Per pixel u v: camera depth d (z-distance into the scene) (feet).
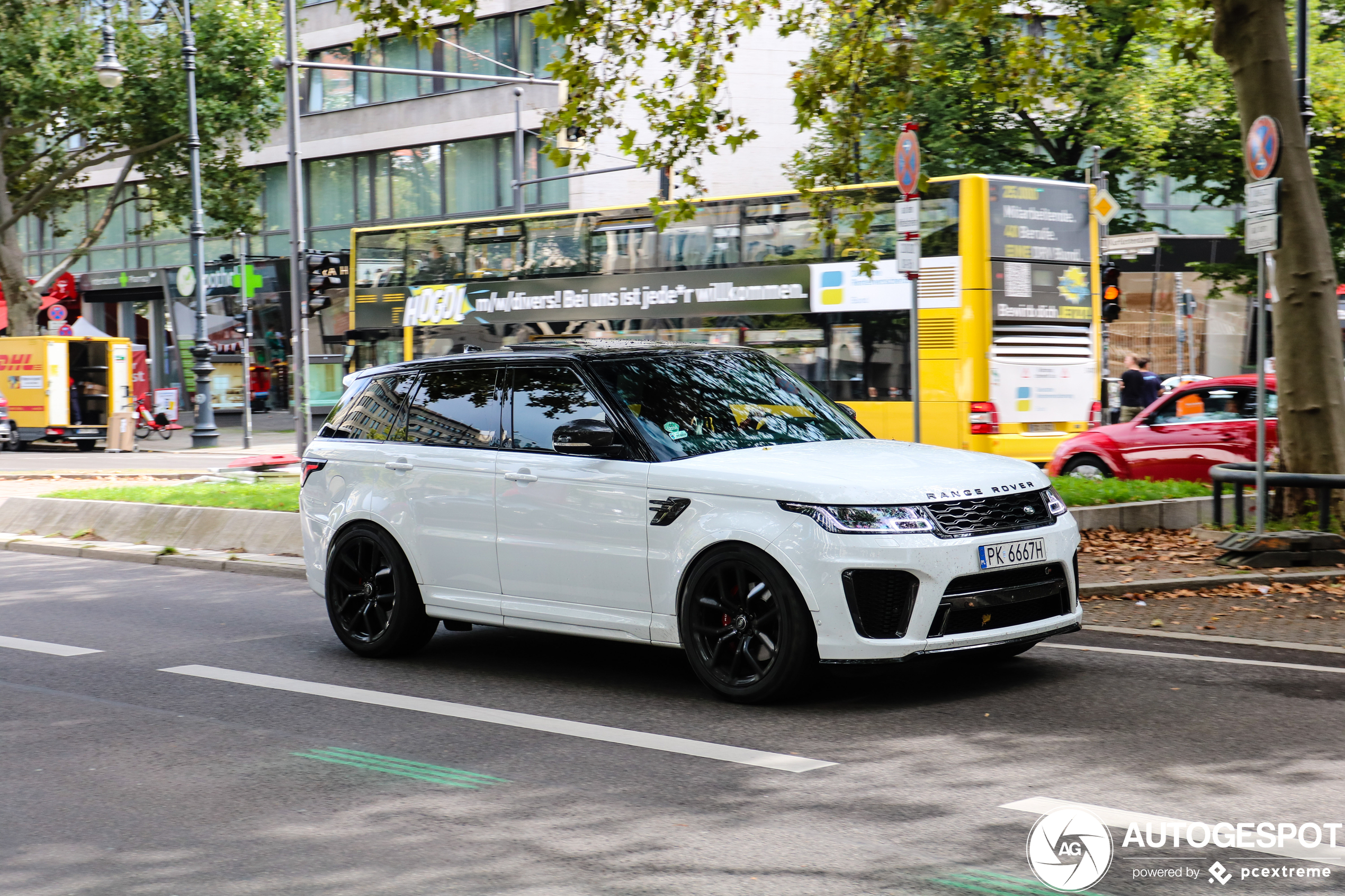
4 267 130.72
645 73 125.18
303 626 32.12
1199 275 99.25
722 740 20.16
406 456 27.20
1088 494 43.68
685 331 66.54
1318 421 39.17
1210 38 47.75
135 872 14.98
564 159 47.26
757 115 128.57
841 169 49.75
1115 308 64.23
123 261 171.32
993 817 16.10
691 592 22.57
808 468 22.11
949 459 23.29
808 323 62.39
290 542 44.27
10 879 14.88
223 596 37.35
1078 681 23.54
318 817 16.88
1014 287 58.65
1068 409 60.08
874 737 20.07
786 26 49.42
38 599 37.63
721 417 24.67
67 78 120.16
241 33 124.77
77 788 18.52
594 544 23.91
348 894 14.08
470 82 134.92
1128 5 77.77
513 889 14.08
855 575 20.97
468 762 19.34
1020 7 80.64
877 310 60.49
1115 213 68.64
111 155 132.36
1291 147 39.50
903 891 13.71
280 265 151.74
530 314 72.90
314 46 146.30
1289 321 39.70
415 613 27.04
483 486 25.64
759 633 21.93
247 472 63.72
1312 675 23.71
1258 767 18.01
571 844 15.49
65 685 25.59
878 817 16.21
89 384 116.47
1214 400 53.31
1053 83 50.52
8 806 17.75
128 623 32.99
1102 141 85.40
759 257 64.08
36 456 110.01
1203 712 21.11
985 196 57.98
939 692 22.99
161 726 22.09
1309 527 39.06
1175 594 32.68
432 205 139.54
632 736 20.54
